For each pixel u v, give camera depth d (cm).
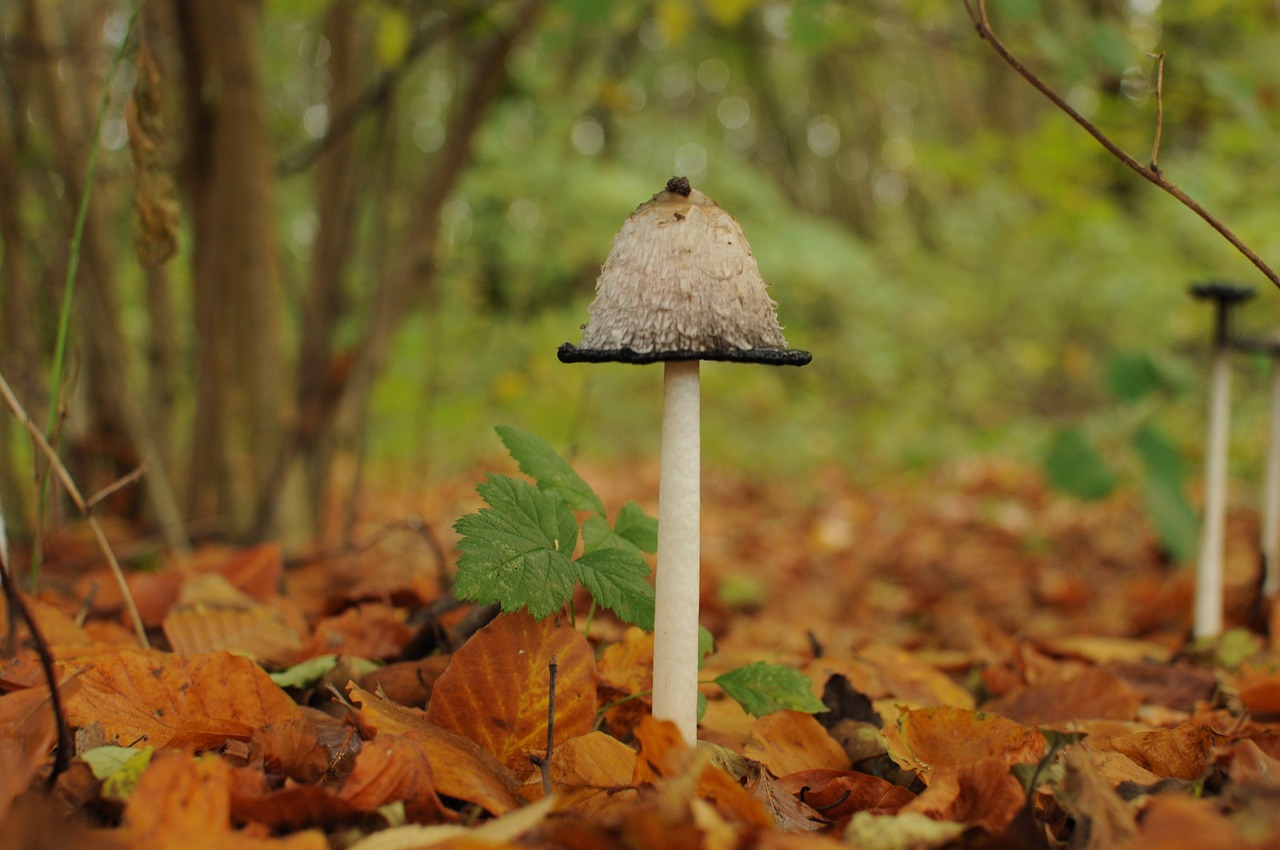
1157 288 182
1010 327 245
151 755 42
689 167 362
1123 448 183
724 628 94
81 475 97
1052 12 123
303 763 44
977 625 87
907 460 234
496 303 276
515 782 44
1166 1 110
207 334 96
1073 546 149
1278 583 86
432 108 166
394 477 182
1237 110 97
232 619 59
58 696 41
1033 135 127
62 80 87
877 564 151
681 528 44
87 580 73
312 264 101
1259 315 157
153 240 56
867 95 370
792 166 431
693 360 44
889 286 303
